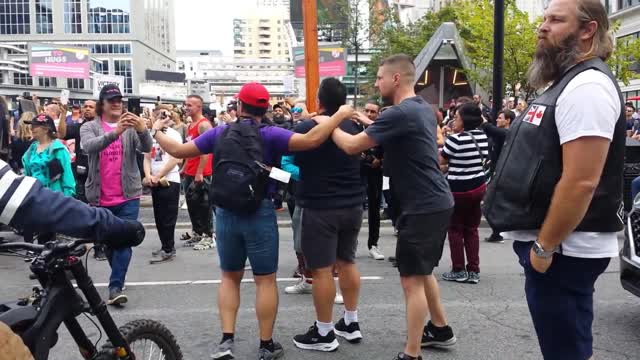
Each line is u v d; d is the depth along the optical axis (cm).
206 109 1232
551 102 255
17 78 8781
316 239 438
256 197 408
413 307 403
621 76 1916
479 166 634
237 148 409
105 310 292
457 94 1841
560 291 266
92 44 9600
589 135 238
